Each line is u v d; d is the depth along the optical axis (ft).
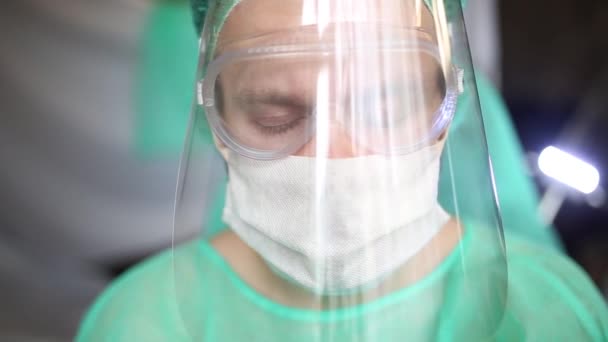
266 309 2.29
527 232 3.69
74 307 5.51
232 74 2.12
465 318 2.08
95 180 5.99
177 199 2.66
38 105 5.78
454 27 2.26
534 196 3.84
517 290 2.46
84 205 6.05
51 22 5.64
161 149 5.63
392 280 2.05
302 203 2.07
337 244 2.02
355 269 2.03
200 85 2.29
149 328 2.67
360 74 1.94
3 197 5.88
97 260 6.13
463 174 2.20
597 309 2.56
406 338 2.04
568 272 2.71
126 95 5.68
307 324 2.16
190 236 2.76
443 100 2.10
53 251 6.01
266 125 2.12
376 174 1.98
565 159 4.32
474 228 2.19
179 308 2.57
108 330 2.75
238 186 2.33
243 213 2.31
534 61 5.00
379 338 2.04
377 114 1.96
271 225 2.16
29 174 5.91
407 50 1.96
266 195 2.17
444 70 2.10
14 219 5.92
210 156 2.63
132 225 6.25
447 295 2.09
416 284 2.06
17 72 5.71
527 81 5.03
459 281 2.10
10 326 5.18
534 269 2.61
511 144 3.79
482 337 2.08
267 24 2.02
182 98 5.10
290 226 2.10
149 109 5.42
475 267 2.14
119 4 5.55
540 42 4.98
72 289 5.72
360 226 2.00
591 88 4.80
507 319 2.28
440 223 2.13
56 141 5.89
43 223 5.99
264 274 2.38
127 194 6.03
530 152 4.79
